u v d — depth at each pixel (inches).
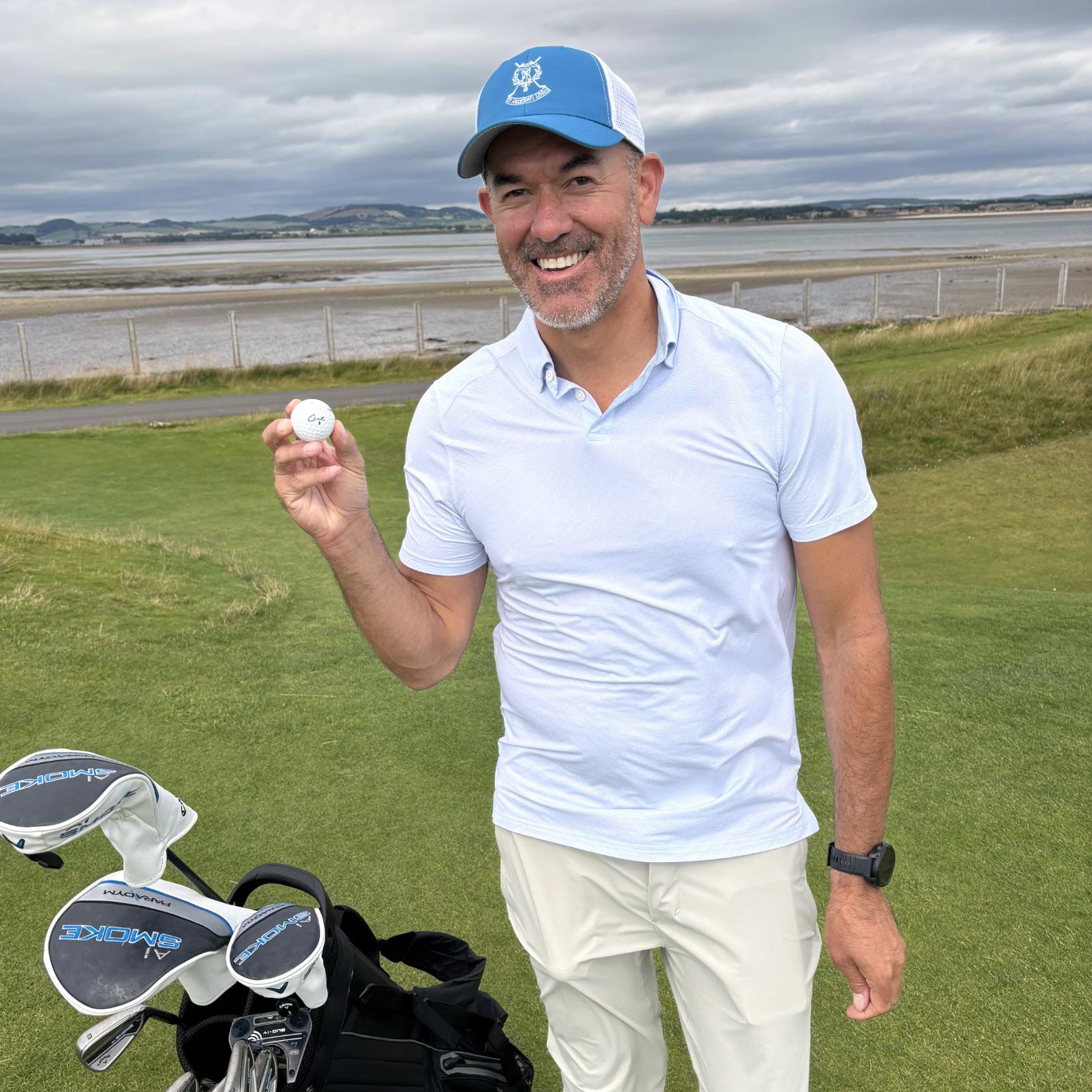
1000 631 221.9
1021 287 1663.4
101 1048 63.6
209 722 170.4
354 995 72.7
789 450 62.4
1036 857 127.0
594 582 64.0
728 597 63.6
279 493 66.7
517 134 61.3
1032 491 491.8
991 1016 98.4
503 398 65.2
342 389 889.5
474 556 74.7
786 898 66.7
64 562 264.5
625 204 62.3
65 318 1644.9
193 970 64.9
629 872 67.2
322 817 138.3
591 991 70.9
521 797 70.0
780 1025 66.4
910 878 122.4
